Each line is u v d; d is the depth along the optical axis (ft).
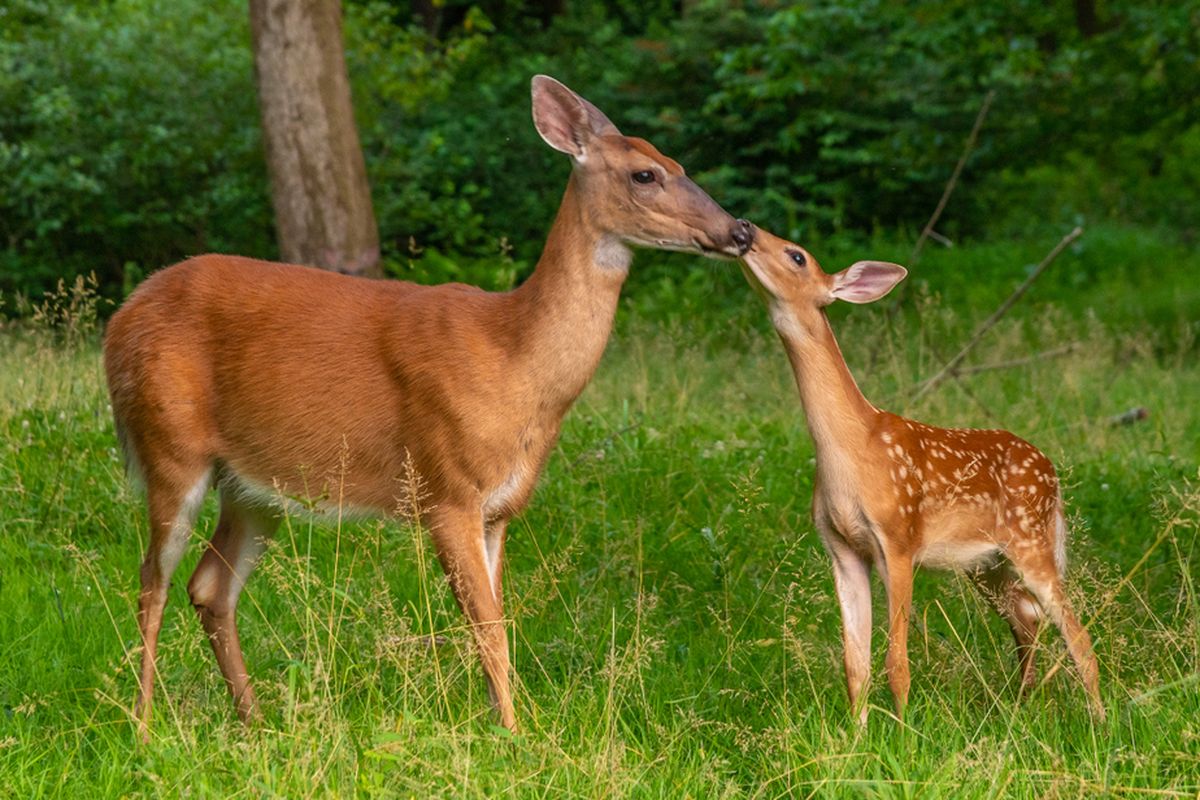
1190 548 36.32
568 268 28.04
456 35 124.98
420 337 28.02
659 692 28.58
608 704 25.20
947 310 70.54
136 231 87.45
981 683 28.76
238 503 29.99
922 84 103.04
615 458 43.04
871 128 104.73
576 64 118.01
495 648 27.14
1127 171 131.64
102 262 88.99
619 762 23.48
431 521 28.19
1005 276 103.04
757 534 37.78
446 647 29.30
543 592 32.99
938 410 53.88
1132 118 95.20
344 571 34.19
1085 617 30.19
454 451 27.71
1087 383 63.46
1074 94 95.20
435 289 29.01
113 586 33.60
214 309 28.50
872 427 28.14
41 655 29.96
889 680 26.99
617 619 32.35
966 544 29.25
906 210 110.83
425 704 25.71
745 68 97.30
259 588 34.01
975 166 104.94
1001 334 75.61
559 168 106.83
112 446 41.60
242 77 87.10
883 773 24.04
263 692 28.66
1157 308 95.09
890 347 58.80
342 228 67.36
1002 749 24.02
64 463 40.09
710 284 85.92
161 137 82.89
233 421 28.43
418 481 27.94
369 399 28.14
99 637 31.17
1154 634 29.01
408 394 27.94
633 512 39.60
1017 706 26.00
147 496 28.94
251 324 28.40
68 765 24.03
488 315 28.17
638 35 143.64
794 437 48.67
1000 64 96.99
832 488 27.91
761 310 80.89
